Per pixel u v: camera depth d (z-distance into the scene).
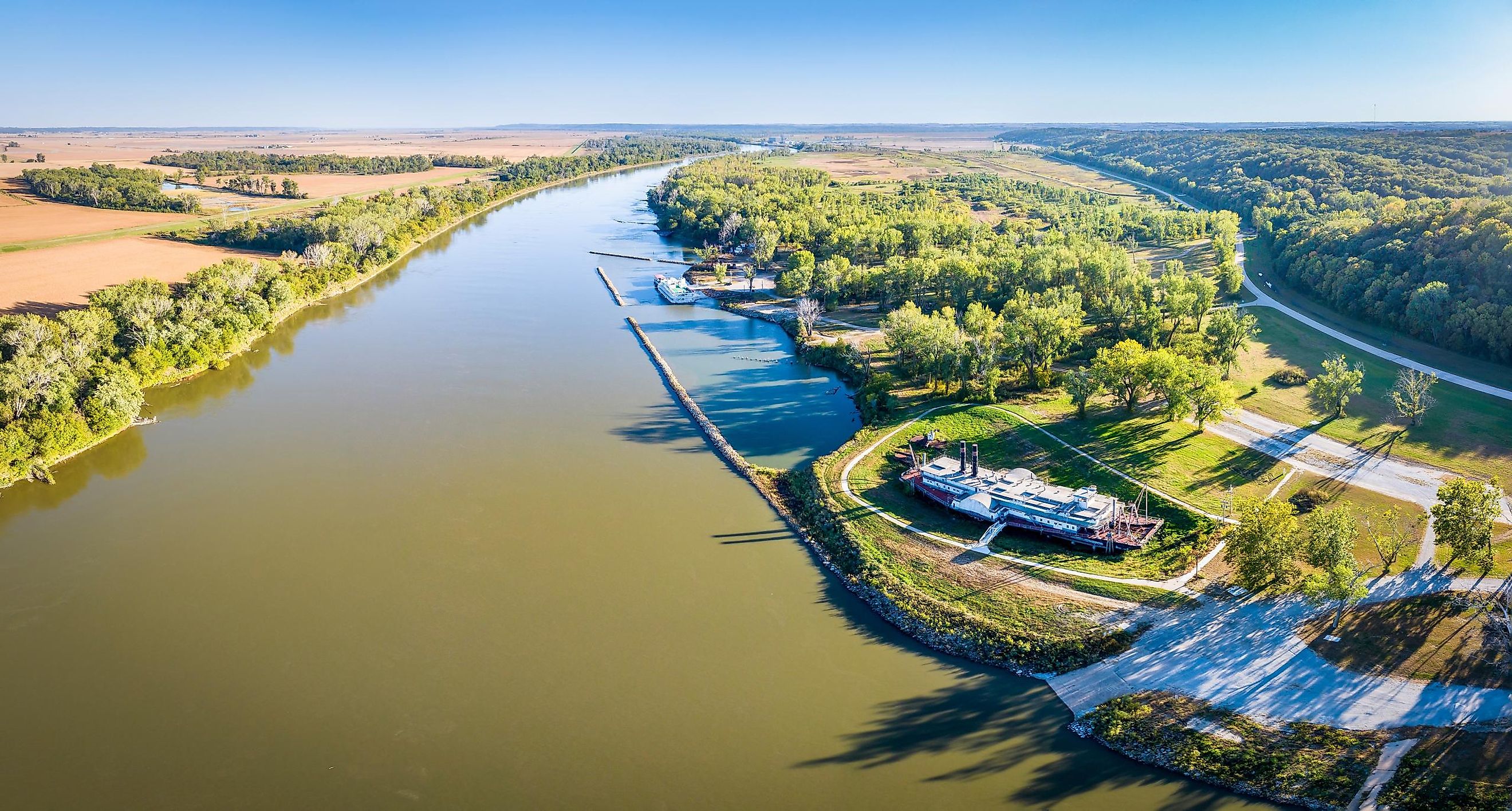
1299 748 72.62
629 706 82.62
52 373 141.00
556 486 127.69
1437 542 94.38
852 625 95.38
